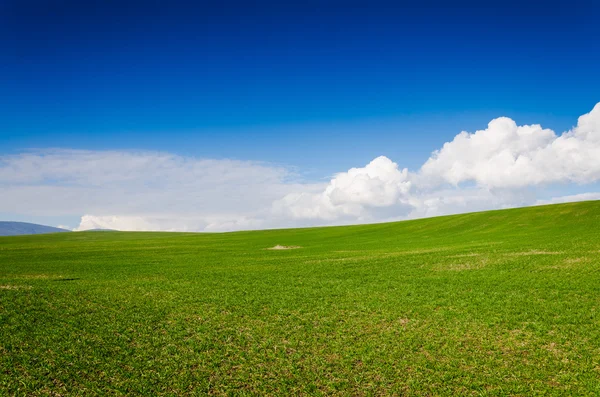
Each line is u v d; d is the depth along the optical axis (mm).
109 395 15344
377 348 19766
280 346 20328
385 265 45250
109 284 37719
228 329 23188
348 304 28219
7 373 17078
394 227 112062
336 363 18141
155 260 60562
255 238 114812
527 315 23750
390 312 25859
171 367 17859
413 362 18016
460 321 23438
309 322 24328
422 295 29969
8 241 130750
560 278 32469
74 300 30516
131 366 17969
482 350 19156
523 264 39469
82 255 71062
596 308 24344
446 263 43875
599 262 37250
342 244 82625
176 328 23375
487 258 44938
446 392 15234
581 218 80438
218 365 18156
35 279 41594
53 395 15344
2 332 22391
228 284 36812
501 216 97875
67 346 20328
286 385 16094
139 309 27766
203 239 119438
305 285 35500
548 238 60625
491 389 15320
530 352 18656
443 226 99688
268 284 36406
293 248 77938
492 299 27672
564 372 16469
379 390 15617
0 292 33125
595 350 18422
